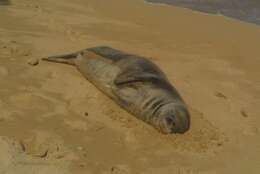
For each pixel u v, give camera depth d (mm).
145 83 9523
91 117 9352
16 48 11969
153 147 8664
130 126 9180
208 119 10023
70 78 10883
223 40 15695
